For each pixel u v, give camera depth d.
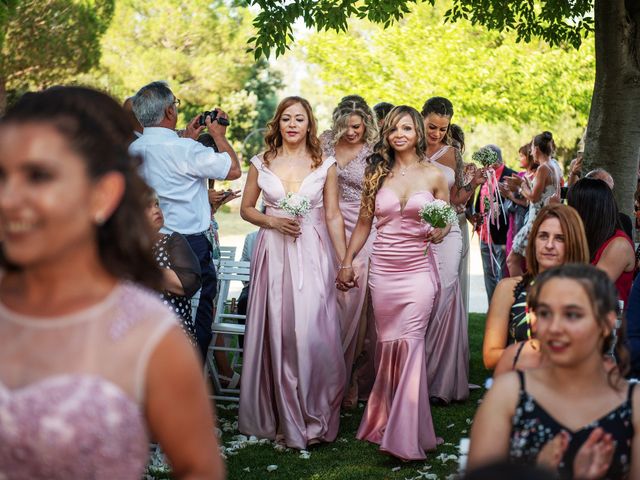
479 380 8.07
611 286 2.75
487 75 22.19
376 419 6.16
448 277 7.24
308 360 6.11
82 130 1.98
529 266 4.05
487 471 1.67
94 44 24.45
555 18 11.15
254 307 6.32
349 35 23.55
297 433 6.02
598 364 2.77
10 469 1.91
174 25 28.67
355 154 7.21
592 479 2.70
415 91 22.64
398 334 5.97
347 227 7.20
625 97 8.49
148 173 6.08
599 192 5.18
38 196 1.92
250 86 42.38
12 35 22.89
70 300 1.99
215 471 2.12
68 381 1.91
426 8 23.62
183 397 2.03
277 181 6.32
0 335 1.99
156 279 2.14
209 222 6.39
